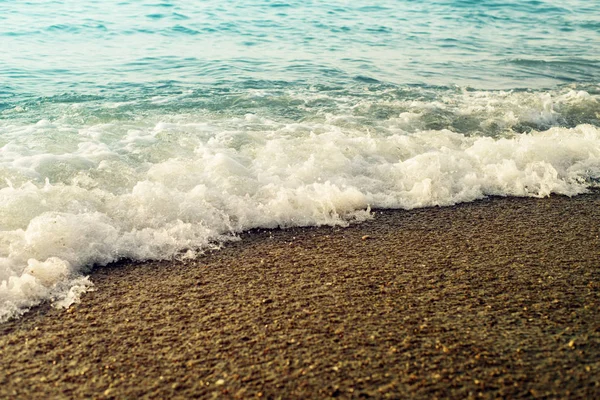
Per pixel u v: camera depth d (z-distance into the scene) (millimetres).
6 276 3793
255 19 14930
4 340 3248
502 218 4984
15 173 5086
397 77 9641
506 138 6770
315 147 6023
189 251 4312
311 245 4477
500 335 3223
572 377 2855
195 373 2941
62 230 4195
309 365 2980
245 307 3568
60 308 3582
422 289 3766
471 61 10984
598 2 18906
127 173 5312
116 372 2965
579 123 7383
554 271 4012
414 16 16062
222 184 5160
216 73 9773
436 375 2883
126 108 7582
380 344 3150
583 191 5594
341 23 14727
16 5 15508
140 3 16438
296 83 9102
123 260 4219
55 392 2820
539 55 11633
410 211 5145
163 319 3449
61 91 8508
